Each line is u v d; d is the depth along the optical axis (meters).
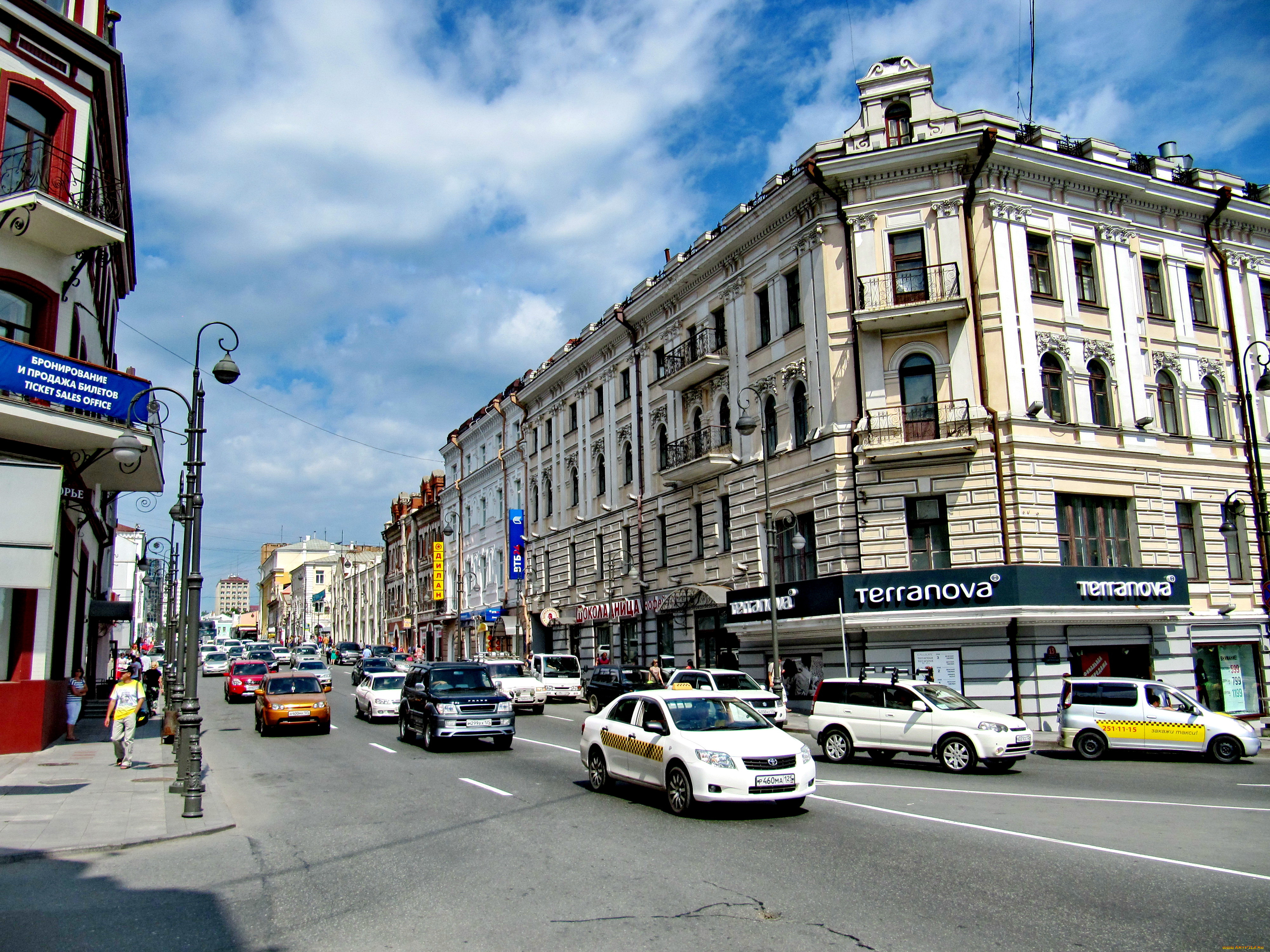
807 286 27.12
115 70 20.02
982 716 16.06
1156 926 6.66
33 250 18.42
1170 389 27.83
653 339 36.38
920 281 25.28
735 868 8.61
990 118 26.09
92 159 19.38
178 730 14.91
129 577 63.62
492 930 6.84
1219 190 29.50
